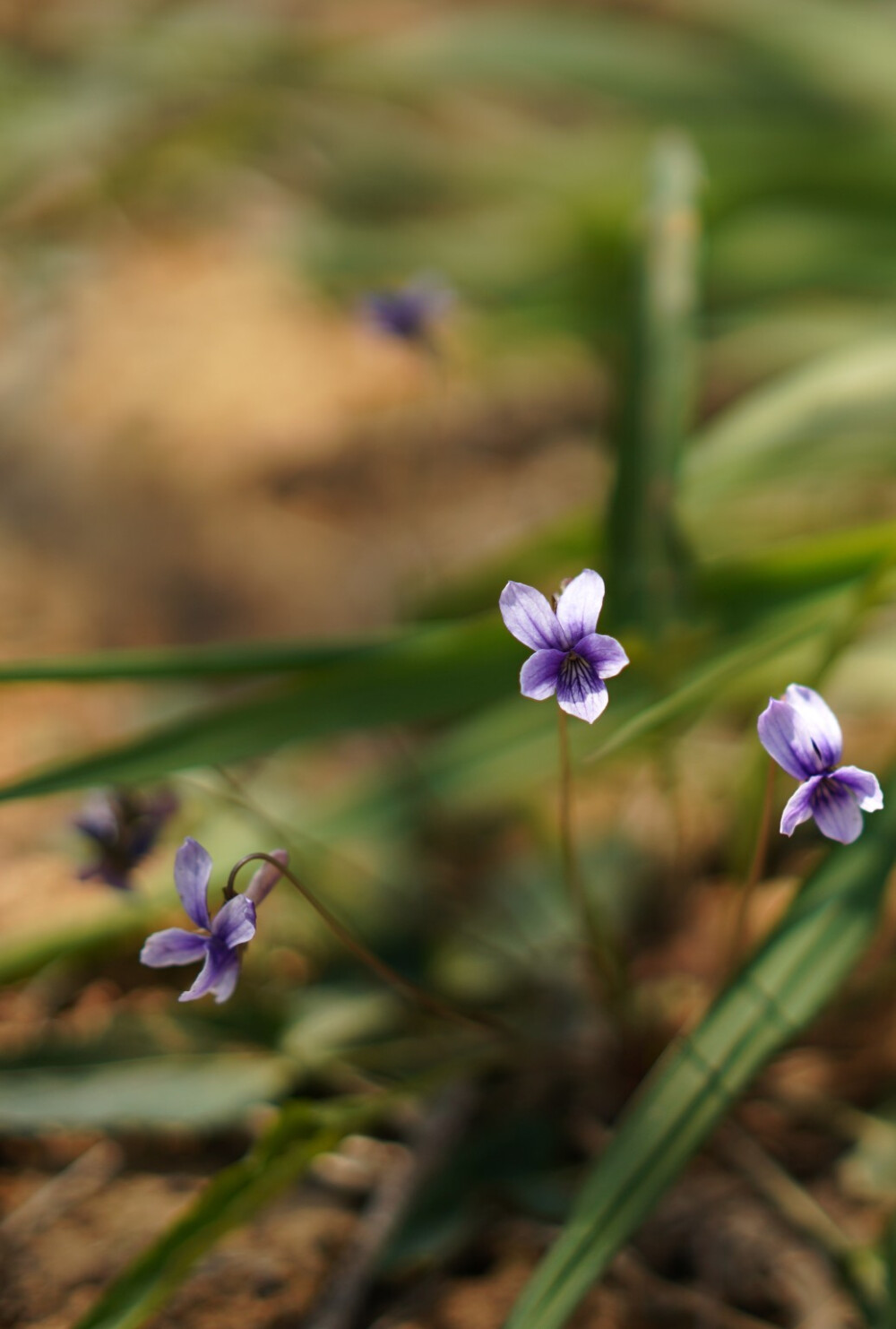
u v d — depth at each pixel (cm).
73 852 46
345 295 76
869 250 68
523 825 49
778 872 46
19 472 67
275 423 70
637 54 75
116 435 70
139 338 77
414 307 49
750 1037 37
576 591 35
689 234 48
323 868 45
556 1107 42
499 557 48
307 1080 42
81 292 81
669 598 43
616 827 48
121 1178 40
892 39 76
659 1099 37
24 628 58
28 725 52
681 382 46
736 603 43
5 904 45
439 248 75
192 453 68
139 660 41
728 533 57
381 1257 39
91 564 62
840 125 74
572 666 35
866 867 38
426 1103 42
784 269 68
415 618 50
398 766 46
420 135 92
